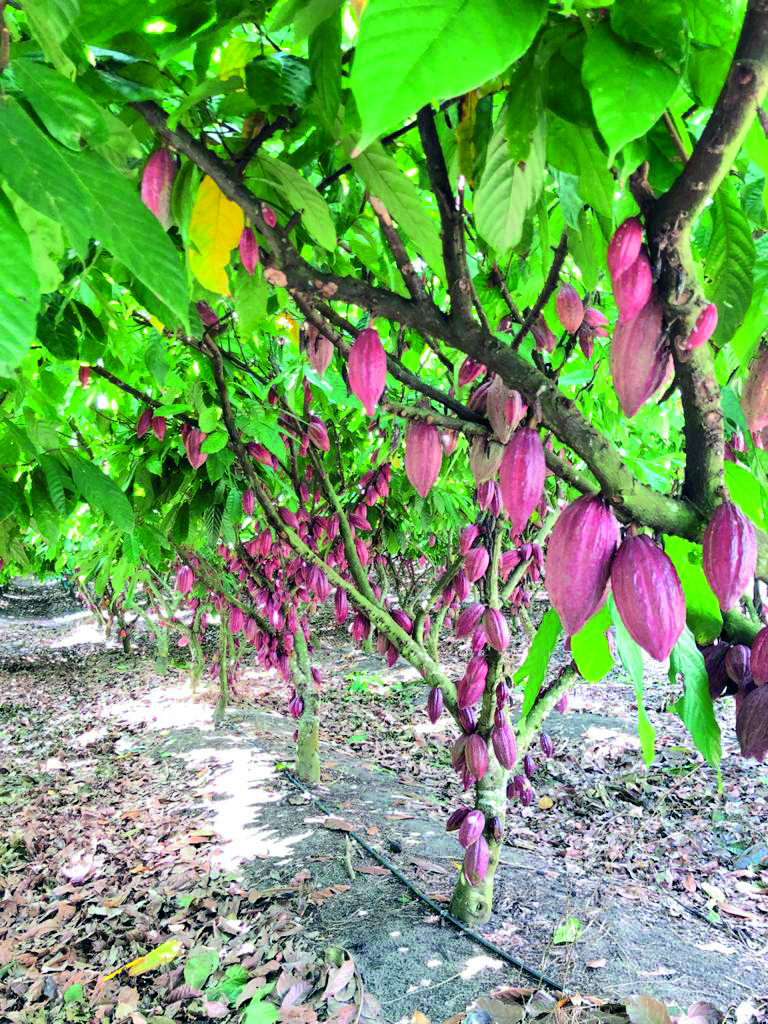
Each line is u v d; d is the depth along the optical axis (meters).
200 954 3.09
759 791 5.29
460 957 2.88
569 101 0.71
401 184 0.98
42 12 0.64
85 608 18.12
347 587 2.55
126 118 1.10
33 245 0.90
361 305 0.91
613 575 0.70
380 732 7.02
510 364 0.82
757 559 0.80
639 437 3.44
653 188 0.76
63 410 3.12
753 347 1.06
